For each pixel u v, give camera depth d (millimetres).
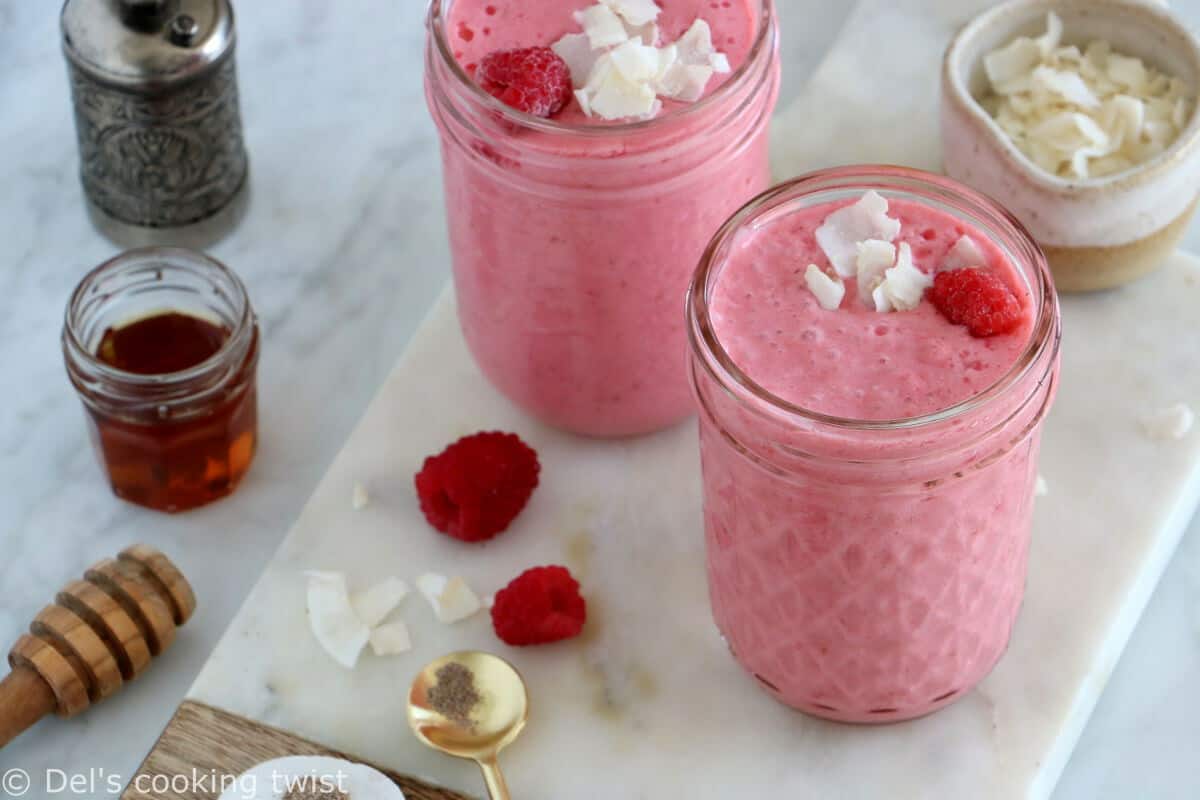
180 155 794
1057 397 743
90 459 776
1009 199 753
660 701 702
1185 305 760
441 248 817
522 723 694
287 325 800
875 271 649
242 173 818
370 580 725
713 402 642
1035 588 712
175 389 731
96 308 751
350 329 800
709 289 648
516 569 726
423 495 726
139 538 760
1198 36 772
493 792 683
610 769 693
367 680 708
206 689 707
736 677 706
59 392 788
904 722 696
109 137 789
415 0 865
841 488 631
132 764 726
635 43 682
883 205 654
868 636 665
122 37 772
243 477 771
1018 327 642
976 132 754
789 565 656
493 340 726
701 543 728
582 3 705
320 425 781
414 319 803
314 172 832
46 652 708
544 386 727
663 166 674
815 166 795
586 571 725
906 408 633
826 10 863
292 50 858
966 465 631
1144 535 719
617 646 711
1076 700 697
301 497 768
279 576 724
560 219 685
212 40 779
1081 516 723
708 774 691
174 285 756
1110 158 772
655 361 716
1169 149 738
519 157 674
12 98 846
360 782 684
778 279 655
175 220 810
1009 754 690
